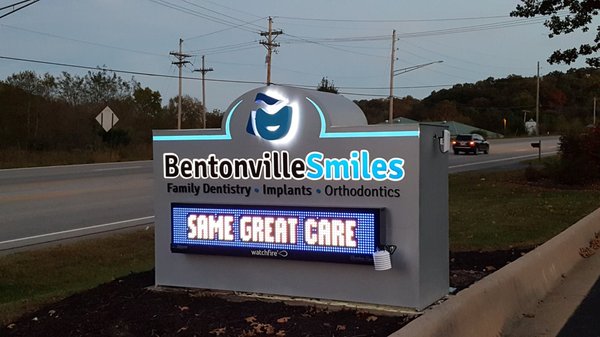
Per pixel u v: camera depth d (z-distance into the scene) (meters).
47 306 6.63
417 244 5.64
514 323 6.12
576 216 13.15
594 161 21.44
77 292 7.23
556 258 8.48
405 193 5.66
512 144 66.38
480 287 5.82
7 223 13.45
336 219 5.81
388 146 5.72
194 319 5.60
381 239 5.68
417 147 5.61
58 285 8.34
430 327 4.53
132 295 6.60
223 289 6.52
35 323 5.96
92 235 11.94
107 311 6.04
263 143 6.25
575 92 135.25
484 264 8.38
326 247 5.87
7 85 46.94
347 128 5.87
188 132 6.60
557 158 27.84
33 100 46.41
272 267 6.27
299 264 6.14
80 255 9.89
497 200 16.55
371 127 5.77
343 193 5.91
